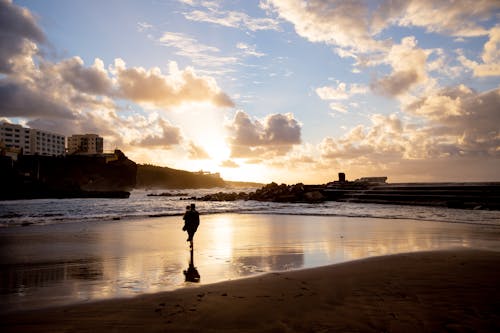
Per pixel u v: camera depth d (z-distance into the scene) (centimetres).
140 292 633
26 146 16638
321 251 1098
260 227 1898
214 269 838
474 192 3650
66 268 863
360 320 465
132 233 1641
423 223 2067
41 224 2133
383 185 5203
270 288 640
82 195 9644
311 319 472
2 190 8325
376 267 816
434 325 445
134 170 13688
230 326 451
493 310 501
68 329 453
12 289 665
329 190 5491
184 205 5222
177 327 452
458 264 834
